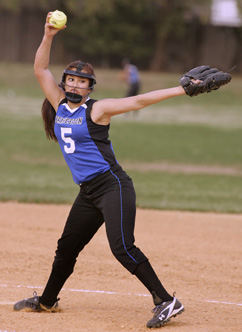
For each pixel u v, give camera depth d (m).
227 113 113.19
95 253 26.89
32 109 103.00
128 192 16.75
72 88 16.47
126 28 172.00
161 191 45.31
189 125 92.69
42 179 48.94
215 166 60.94
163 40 174.62
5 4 157.75
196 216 36.81
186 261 26.11
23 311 18.17
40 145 68.56
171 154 66.75
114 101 16.31
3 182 46.34
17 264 24.33
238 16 170.25
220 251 28.25
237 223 35.09
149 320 16.88
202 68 16.19
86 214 17.36
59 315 17.91
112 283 22.30
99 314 18.16
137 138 76.94
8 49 171.12
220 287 22.31
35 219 33.91
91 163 16.64
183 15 171.50
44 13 170.50
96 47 171.88
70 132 16.53
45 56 17.50
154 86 137.50
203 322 17.62
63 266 17.91
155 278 16.70
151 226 33.38
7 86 132.00
